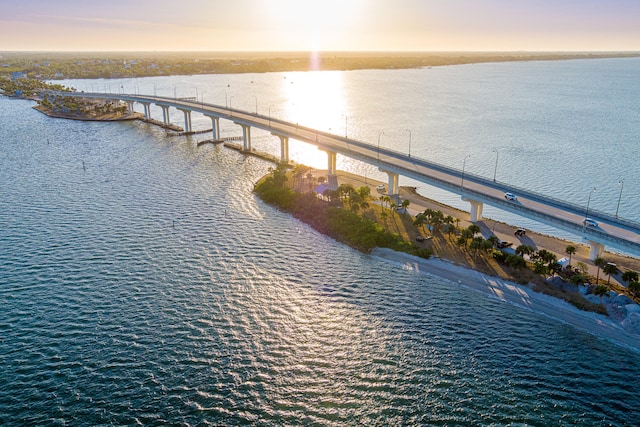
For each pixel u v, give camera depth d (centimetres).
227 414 6875
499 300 9775
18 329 8638
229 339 8456
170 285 10225
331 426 6694
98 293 9862
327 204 14725
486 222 13575
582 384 7500
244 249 12075
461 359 8019
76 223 13588
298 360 7962
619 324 8919
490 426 6706
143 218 14038
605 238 10256
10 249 11844
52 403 7012
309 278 10650
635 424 6781
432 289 10212
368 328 8825
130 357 7950
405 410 6962
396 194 15875
